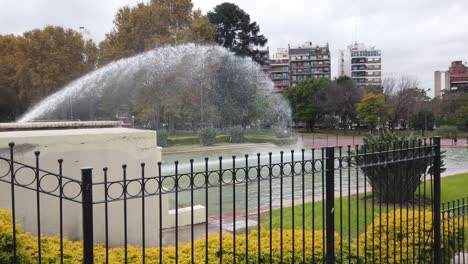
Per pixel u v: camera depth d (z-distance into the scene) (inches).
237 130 1384.1
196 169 677.3
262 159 816.3
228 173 595.2
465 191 438.6
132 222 218.7
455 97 2177.7
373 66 4451.3
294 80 4234.7
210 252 166.2
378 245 200.7
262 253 165.6
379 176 304.2
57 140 195.5
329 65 4210.1
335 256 180.1
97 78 1234.0
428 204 362.9
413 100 2102.6
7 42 1809.8
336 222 305.7
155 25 1457.9
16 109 1804.9
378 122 1903.3
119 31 1499.8
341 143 1475.1
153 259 159.6
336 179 553.3
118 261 156.2
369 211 337.7
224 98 1534.2
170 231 289.4
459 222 224.1
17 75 1648.6
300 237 187.8
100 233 209.2
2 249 127.3
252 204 418.0
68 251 155.4
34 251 144.3
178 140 1305.4
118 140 211.8
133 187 218.2
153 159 223.9
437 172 206.5
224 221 329.4
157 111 1461.6
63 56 1643.7
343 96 2138.3
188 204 405.7
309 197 443.8
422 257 202.8
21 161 187.0
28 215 190.4
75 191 200.8
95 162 205.5
